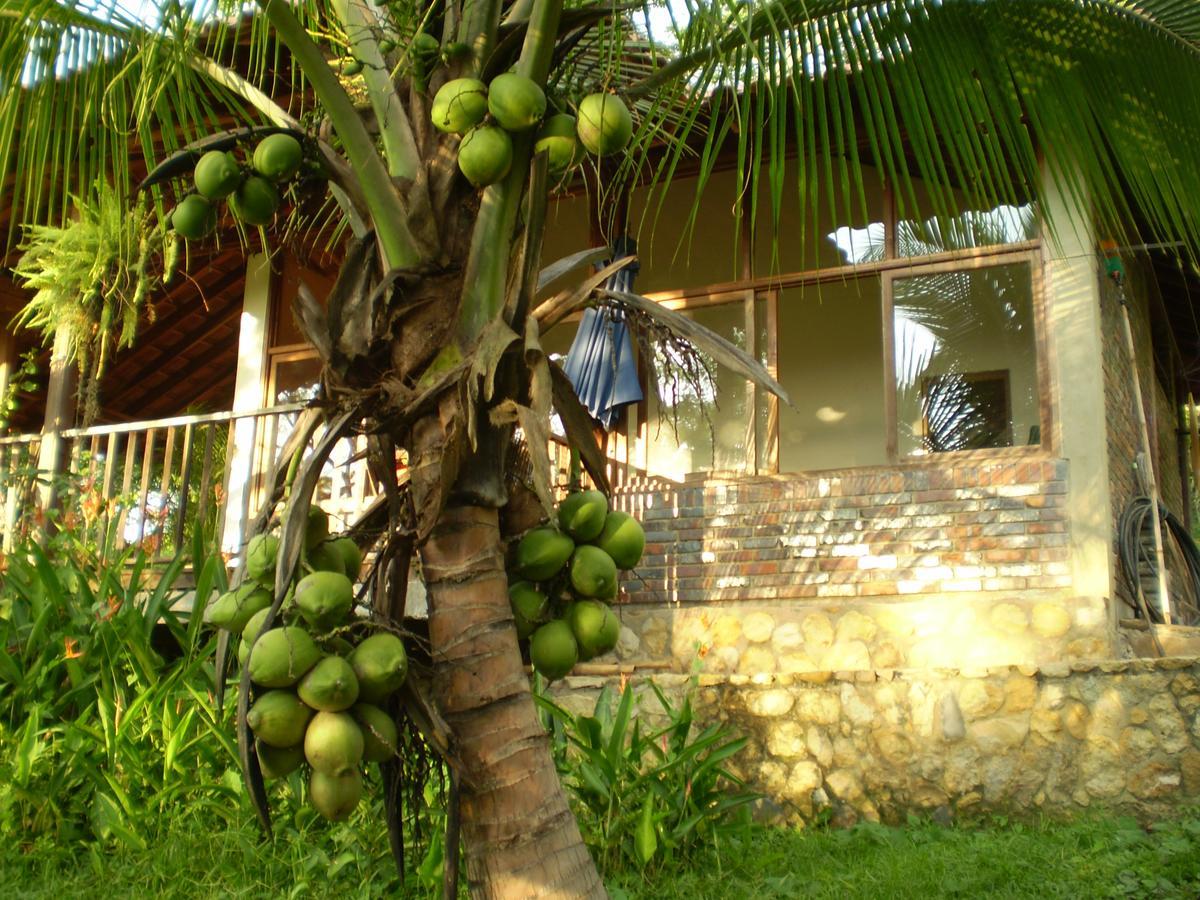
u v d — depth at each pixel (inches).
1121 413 350.9
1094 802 229.3
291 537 103.2
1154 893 190.1
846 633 303.1
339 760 95.2
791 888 196.7
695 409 380.5
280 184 120.6
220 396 514.6
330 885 199.2
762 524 323.3
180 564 265.9
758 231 360.8
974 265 323.6
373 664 98.9
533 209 108.7
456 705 105.1
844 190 136.6
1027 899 188.9
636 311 125.4
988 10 143.5
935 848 214.7
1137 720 230.4
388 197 111.9
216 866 205.5
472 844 103.6
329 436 107.8
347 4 122.6
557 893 101.9
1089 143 148.0
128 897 197.8
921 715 242.4
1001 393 322.7
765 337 351.6
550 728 225.0
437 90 116.6
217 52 130.3
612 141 107.3
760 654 307.9
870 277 344.2
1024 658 289.6
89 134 152.0
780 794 246.4
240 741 97.8
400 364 110.8
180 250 371.6
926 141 140.6
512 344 108.0
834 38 139.5
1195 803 223.0
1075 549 297.0
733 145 338.6
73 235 300.2
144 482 320.2
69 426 336.2
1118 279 348.2
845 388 392.8
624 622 322.3
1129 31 149.0
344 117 110.4
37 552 256.8
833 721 246.8
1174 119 150.9
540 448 101.0
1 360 434.0
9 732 237.5
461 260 112.6
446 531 108.3
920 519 310.5
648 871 205.2
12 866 213.6
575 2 135.3
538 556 110.0
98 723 244.7
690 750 213.5
